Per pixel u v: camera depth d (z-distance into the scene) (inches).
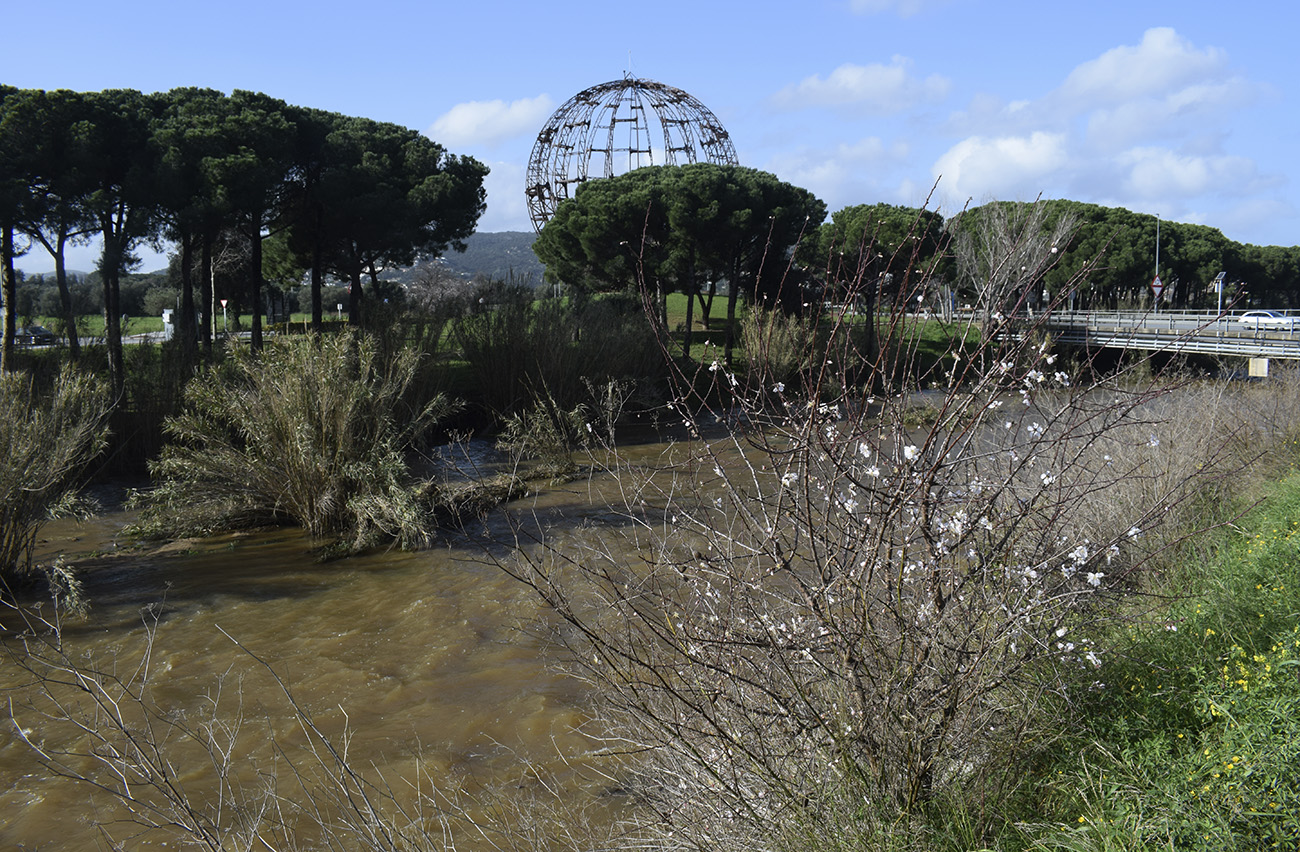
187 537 347.9
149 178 679.7
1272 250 1823.3
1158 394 120.6
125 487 440.1
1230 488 231.0
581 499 380.5
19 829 146.1
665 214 840.3
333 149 916.6
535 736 175.0
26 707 194.2
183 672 214.2
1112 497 185.9
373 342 481.1
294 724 185.0
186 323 625.0
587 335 647.8
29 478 283.9
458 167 1082.1
